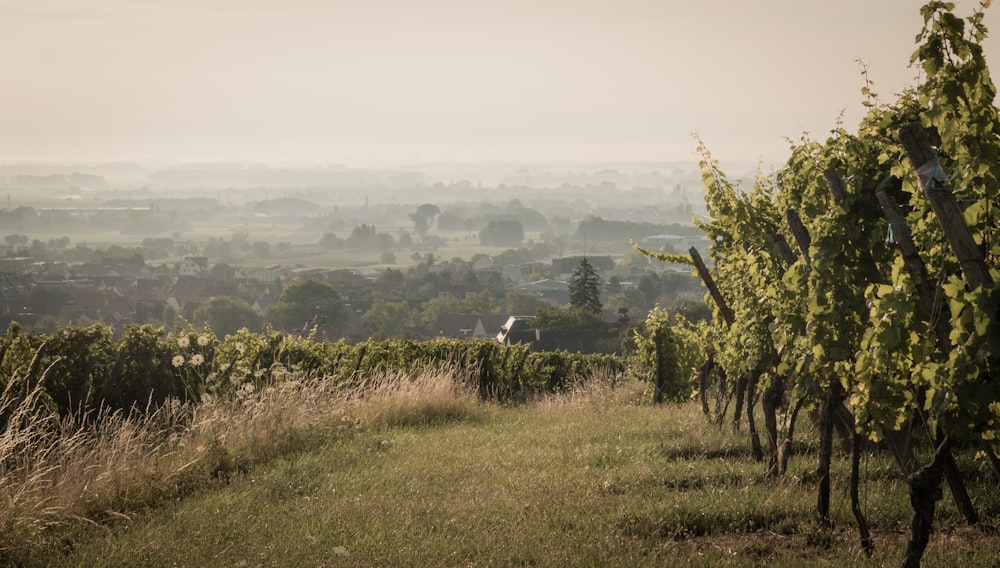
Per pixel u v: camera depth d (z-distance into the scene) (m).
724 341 13.19
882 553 7.12
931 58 6.50
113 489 9.56
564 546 7.75
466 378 22.09
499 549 7.72
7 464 9.53
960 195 6.41
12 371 12.41
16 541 7.94
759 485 9.59
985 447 7.00
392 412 16.14
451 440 13.95
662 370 20.73
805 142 10.58
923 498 6.16
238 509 9.41
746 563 7.11
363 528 8.59
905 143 5.86
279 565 7.52
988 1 6.39
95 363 13.25
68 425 11.27
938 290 6.30
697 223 13.87
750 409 11.11
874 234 7.43
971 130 6.37
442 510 9.19
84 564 7.55
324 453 12.33
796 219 8.27
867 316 7.59
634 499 9.15
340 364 22.69
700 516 8.41
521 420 16.80
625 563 7.16
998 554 6.95
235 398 13.55
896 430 7.77
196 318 155.00
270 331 22.39
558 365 31.47
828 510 8.24
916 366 6.48
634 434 13.69
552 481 10.35
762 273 10.73
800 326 8.59
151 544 8.05
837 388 8.07
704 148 12.50
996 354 5.53
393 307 159.50
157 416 12.59
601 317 93.88
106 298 192.50
